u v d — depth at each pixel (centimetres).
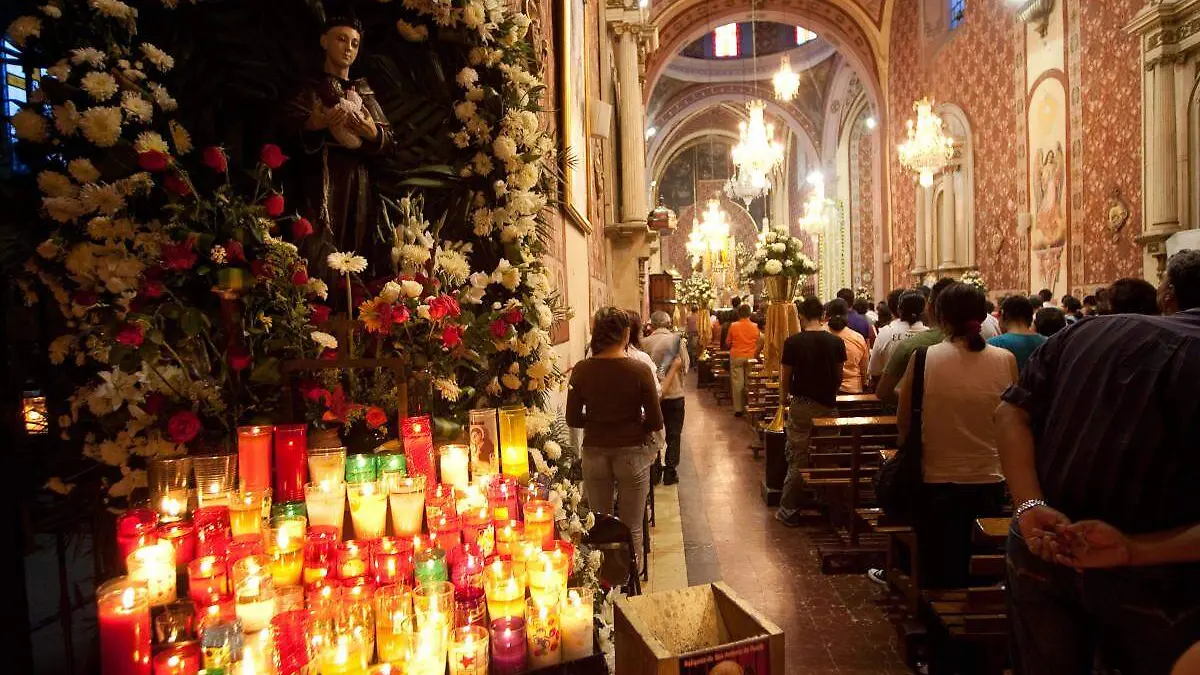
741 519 600
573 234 588
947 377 320
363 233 273
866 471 504
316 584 174
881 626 388
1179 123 966
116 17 209
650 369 399
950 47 1656
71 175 197
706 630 207
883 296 2062
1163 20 959
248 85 249
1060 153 1236
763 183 1909
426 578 177
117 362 194
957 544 329
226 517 186
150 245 205
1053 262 1263
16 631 180
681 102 3148
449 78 299
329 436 228
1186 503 164
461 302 275
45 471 200
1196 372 164
